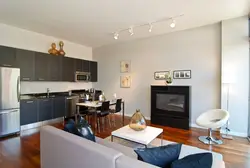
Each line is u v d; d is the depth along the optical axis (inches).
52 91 201.2
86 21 143.9
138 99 209.8
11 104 139.3
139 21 144.1
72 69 213.5
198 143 122.6
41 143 74.7
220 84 151.9
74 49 228.4
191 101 168.7
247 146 117.0
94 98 217.3
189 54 169.2
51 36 193.6
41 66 176.9
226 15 132.0
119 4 111.9
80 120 84.0
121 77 225.5
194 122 167.6
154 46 194.1
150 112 194.4
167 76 184.4
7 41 157.4
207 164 41.9
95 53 254.7
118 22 146.5
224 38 142.3
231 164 92.5
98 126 162.1
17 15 130.6
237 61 137.6
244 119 136.3
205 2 109.4
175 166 40.0
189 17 135.7
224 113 125.3
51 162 69.1
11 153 105.2
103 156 47.6
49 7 116.2
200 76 163.2
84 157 53.7
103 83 245.8
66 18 137.0
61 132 66.4
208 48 157.9
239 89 137.4
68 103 195.0
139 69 207.9
